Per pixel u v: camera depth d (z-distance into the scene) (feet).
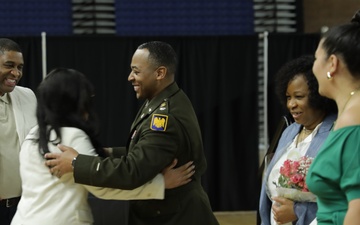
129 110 22.70
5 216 11.53
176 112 9.55
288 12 29.17
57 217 8.28
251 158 23.52
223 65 23.20
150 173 8.90
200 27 28.12
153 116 9.33
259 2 28.94
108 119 22.68
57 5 27.53
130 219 10.05
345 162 6.45
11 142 11.52
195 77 23.08
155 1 28.09
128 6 27.86
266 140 23.36
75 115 8.59
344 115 6.65
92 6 27.81
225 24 28.35
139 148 9.00
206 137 23.26
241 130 23.45
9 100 11.80
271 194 9.98
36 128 8.90
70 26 27.43
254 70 23.45
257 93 23.49
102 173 8.43
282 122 11.09
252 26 28.63
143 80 9.91
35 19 27.04
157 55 9.87
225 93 23.27
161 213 9.73
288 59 23.36
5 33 26.53
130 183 8.68
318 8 28.81
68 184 8.49
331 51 6.75
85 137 8.63
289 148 9.88
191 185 9.90
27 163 8.61
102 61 22.56
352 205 6.30
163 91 9.90
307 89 9.27
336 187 6.63
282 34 23.30
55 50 22.26
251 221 22.22
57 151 8.44
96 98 22.61
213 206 23.49
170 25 27.91
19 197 11.60
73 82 8.55
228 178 23.41
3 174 11.35
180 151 9.52
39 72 22.20
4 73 11.41
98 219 10.02
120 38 22.58
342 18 27.48
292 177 9.15
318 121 9.55
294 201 9.25
